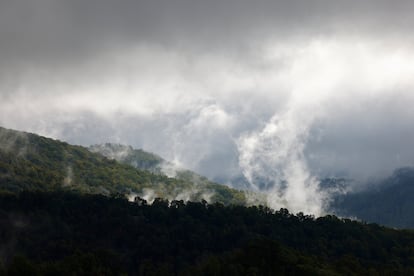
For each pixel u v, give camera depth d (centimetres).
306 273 18312
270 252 19425
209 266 19225
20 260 18738
